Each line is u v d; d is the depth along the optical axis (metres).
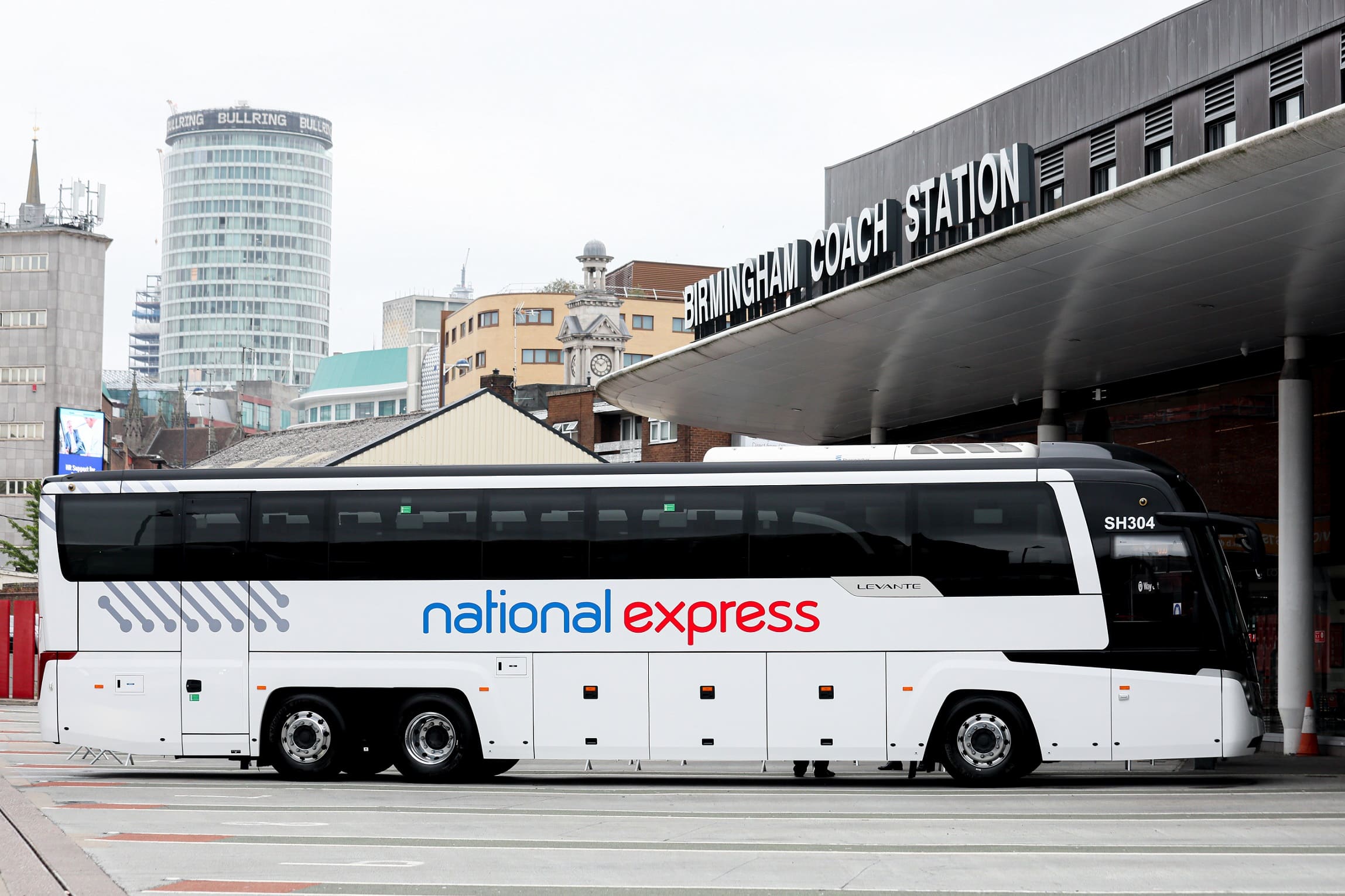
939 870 11.38
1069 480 18.77
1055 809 15.78
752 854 12.24
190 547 19.78
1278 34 25.48
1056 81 31.02
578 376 89.69
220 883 10.70
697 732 18.67
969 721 18.59
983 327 25.48
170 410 182.12
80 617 19.84
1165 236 19.31
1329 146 15.77
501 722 18.95
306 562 19.50
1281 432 25.55
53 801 16.61
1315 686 26.03
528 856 12.11
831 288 28.95
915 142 35.31
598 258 96.50
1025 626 18.52
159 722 19.58
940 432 38.16
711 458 19.72
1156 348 27.02
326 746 19.52
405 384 180.38
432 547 19.28
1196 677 18.39
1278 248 19.70
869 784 19.56
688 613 18.80
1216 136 27.08
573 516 19.11
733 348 28.86
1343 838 13.32
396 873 11.21
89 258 143.75
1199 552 18.59
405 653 19.19
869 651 18.56
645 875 11.12
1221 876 11.09
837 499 18.83
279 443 58.00
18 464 140.00
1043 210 31.41
